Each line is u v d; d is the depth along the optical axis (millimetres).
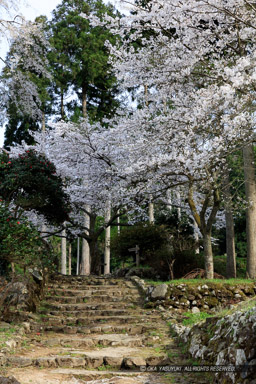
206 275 11383
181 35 9789
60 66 23844
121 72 10977
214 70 9648
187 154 9156
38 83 22344
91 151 14609
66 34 22844
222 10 8164
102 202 16719
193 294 10023
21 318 8258
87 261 22047
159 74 10398
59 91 24484
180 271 13258
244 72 7918
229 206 13641
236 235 20734
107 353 6250
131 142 13102
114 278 13742
